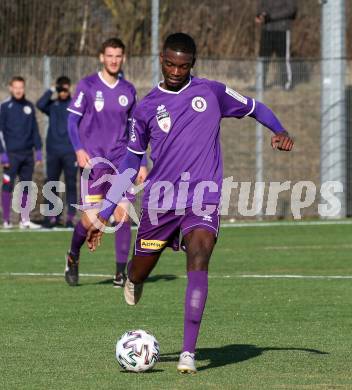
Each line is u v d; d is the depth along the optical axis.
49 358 20.16
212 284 32.00
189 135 19.62
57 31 55.88
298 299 28.69
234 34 57.94
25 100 50.72
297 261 38.47
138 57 55.06
